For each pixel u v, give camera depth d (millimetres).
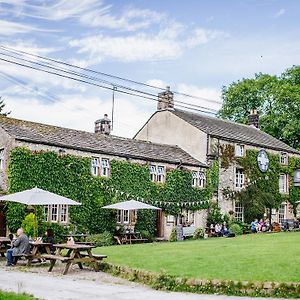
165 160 35312
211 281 13523
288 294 12805
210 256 17547
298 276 13562
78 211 29984
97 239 28391
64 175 29531
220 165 39344
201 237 34656
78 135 32656
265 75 55594
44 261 20172
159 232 34812
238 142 41000
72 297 12250
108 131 37844
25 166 27875
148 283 14586
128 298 12344
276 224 40375
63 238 28641
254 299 12539
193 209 36969
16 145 27703
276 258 16281
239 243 22828
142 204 30453
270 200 42094
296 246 19781
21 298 10711
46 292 12891
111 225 31594
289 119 51250
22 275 16219
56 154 29297
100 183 31344
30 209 27641
